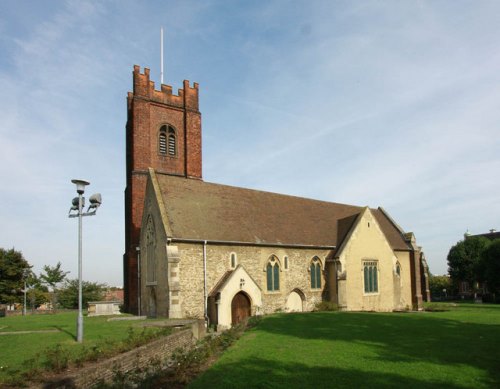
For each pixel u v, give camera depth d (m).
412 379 10.98
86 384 10.69
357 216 38.94
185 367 13.89
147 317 29.48
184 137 42.16
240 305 29.38
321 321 24.16
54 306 67.75
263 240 32.78
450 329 20.02
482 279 70.94
